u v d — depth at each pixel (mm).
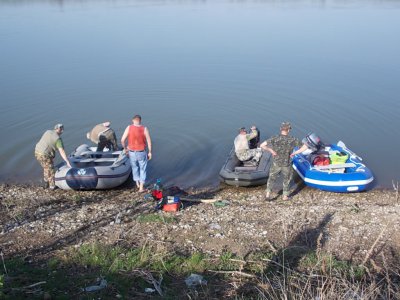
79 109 16672
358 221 8375
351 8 44562
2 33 31656
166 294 5977
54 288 5945
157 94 18359
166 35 30828
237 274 6504
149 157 10273
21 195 10328
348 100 17234
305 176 10734
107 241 7551
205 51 25844
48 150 10312
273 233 7914
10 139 13992
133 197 10227
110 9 46094
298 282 6051
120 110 16609
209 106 16922
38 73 21375
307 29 32438
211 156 12836
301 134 14375
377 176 11594
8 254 7117
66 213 8977
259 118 15727
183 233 7875
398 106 16516
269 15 40469
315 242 7598
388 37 28828
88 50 26266
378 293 5770
